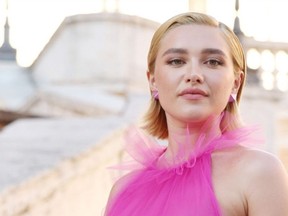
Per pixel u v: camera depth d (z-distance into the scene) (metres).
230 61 2.72
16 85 18.55
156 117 2.99
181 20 2.74
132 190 2.78
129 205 2.75
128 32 17.98
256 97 14.69
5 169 8.32
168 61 2.72
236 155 2.63
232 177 2.58
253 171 2.56
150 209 2.67
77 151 9.21
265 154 2.61
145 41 18.14
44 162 8.62
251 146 2.79
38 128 11.15
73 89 16.23
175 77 2.69
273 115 13.68
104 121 11.23
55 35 18.67
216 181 2.59
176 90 2.69
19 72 18.97
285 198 2.53
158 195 2.68
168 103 2.72
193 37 2.69
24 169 8.41
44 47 18.84
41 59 18.81
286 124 13.45
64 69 18.34
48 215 8.24
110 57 17.88
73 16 18.34
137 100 14.69
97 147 9.50
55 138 10.19
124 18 17.98
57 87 16.50
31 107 15.76
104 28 17.97
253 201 2.53
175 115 2.71
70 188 8.75
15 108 17.03
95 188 9.41
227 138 2.74
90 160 9.26
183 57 2.70
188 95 2.67
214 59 2.68
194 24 2.72
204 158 2.65
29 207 7.88
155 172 2.75
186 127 2.75
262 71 16.00
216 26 2.73
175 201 2.60
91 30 18.12
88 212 9.27
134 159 2.91
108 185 9.76
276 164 2.59
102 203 9.65
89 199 9.27
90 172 9.25
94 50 18.08
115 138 10.04
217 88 2.67
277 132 13.13
